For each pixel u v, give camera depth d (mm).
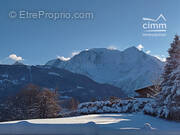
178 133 9781
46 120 14852
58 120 14836
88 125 10531
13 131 9852
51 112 45656
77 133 9492
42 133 9508
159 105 18656
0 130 10078
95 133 9617
